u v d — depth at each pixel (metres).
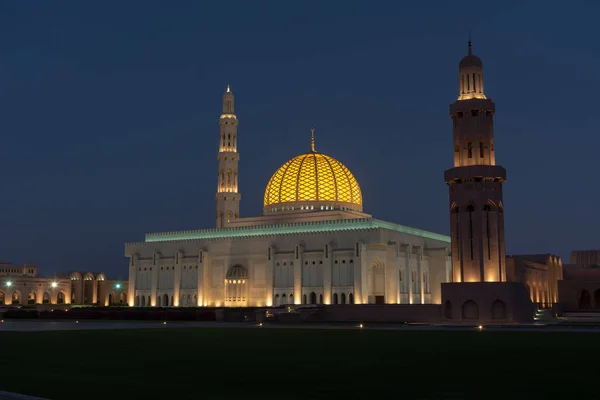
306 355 30.98
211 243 110.00
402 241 98.69
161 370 25.12
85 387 20.80
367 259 94.44
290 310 83.44
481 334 48.53
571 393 19.59
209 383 21.66
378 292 95.62
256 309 83.75
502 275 71.44
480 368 25.45
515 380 22.16
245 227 107.75
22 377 23.12
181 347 36.16
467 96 75.75
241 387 20.80
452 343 38.69
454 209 73.19
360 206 117.94
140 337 45.47
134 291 117.44
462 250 71.81
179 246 113.44
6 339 43.34
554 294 124.38
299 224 102.19
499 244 71.62
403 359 28.91
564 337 44.50
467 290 70.00
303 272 99.00
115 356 30.70
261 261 104.19
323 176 113.81
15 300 139.88
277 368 25.67
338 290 94.88
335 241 97.12
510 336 45.75
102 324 71.00
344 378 22.73
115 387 20.81
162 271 114.75
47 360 28.88
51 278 147.50
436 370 24.83
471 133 73.62
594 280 116.44
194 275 110.38
